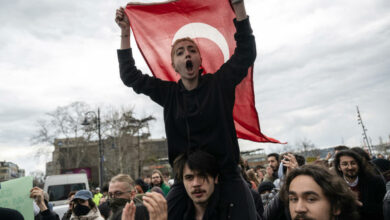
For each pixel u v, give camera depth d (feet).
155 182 24.20
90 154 152.35
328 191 6.33
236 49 7.85
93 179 115.24
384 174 16.15
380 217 12.43
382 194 12.67
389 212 9.23
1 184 13.29
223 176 7.32
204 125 7.43
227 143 7.25
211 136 7.38
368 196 12.59
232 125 7.52
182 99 7.86
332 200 6.41
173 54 8.02
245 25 7.73
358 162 12.93
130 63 8.90
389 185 11.29
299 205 6.44
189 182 7.07
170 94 8.08
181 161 7.32
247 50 7.72
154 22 9.68
